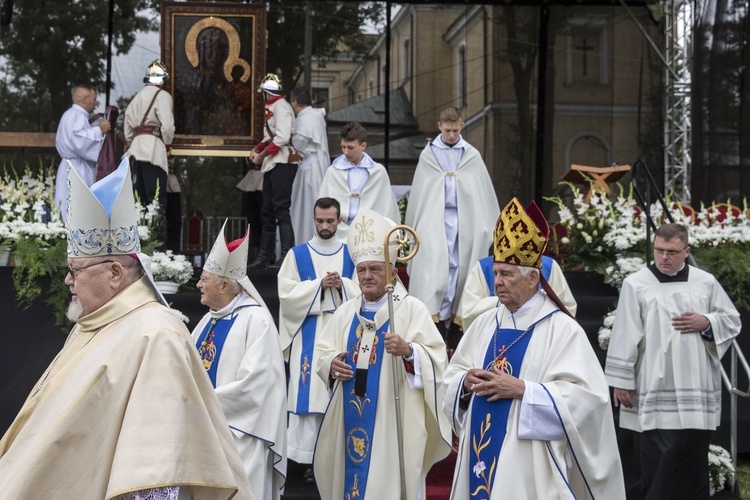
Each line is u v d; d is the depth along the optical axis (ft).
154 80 32.09
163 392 9.73
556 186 42.73
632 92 42.96
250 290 19.04
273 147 30.86
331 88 42.14
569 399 14.58
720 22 35.78
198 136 34.58
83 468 9.64
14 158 36.52
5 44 39.63
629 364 21.56
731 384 23.70
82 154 31.81
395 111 42.47
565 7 43.04
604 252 29.86
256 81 34.88
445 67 42.75
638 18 43.09
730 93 35.22
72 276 10.93
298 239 33.27
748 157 34.14
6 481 9.55
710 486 22.72
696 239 29.32
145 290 10.85
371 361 19.15
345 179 29.12
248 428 17.70
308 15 42.06
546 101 42.88
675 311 21.68
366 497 18.58
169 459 9.41
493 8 43.09
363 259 19.33
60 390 10.06
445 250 28.32
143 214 29.12
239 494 10.25
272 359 18.25
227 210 39.93
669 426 21.25
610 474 14.97
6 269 27.22
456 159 29.30
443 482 23.11
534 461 14.64
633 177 29.63
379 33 42.55
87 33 40.32
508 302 15.55
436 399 18.54
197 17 34.86
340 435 19.33
